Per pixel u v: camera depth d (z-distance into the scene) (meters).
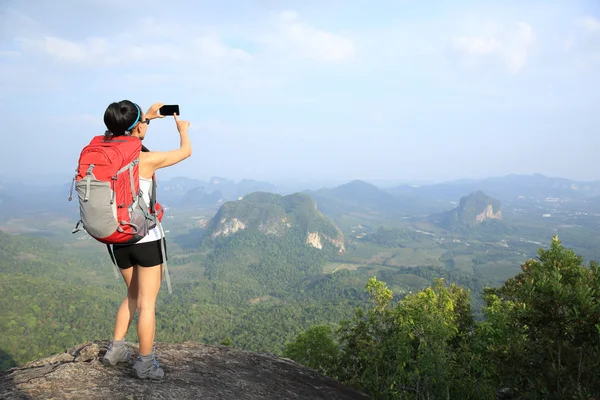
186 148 3.05
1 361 109.12
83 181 2.42
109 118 2.67
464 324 15.21
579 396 4.07
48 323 143.75
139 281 2.97
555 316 4.76
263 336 135.25
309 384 4.48
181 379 3.34
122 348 3.24
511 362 5.12
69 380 2.85
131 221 2.54
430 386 7.04
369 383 8.50
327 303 183.88
